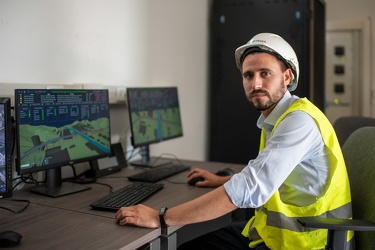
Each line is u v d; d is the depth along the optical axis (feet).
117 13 7.50
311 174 4.36
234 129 10.47
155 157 8.38
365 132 5.02
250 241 5.15
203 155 10.94
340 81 13.35
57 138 5.26
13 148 4.91
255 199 3.97
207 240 5.30
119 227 4.05
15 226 4.03
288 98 4.72
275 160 4.00
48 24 6.08
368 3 13.00
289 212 4.35
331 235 3.90
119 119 7.64
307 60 9.48
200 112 10.66
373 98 12.87
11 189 4.36
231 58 10.35
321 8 11.09
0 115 4.25
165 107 7.78
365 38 12.86
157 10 8.65
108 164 6.77
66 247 3.48
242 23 10.15
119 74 7.64
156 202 5.06
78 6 6.61
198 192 5.61
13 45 5.57
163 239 4.14
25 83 5.58
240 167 7.55
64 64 6.41
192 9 10.01
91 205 4.67
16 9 5.57
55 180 5.57
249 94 4.64
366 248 4.35
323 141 4.28
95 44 7.02
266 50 4.50
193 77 10.23
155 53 8.67
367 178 4.56
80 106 5.63
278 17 9.75
